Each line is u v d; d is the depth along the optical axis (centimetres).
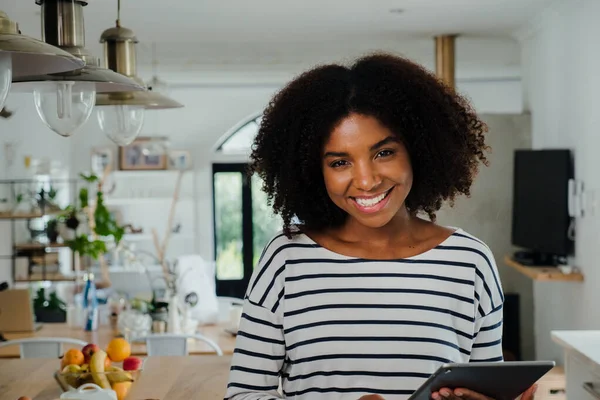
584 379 326
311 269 151
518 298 628
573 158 511
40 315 575
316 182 155
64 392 279
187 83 1002
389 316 147
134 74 326
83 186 1011
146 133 1037
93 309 523
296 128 153
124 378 288
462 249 152
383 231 152
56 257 705
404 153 147
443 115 152
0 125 719
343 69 151
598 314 460
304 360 148
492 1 536
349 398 146
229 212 1066
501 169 619
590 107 471
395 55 160
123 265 938
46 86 237
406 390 146
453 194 161
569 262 522
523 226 563
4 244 712
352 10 564
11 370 353
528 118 622
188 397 303
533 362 136
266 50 756
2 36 161
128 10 552
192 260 629
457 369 133
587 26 476
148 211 1038
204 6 543
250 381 152
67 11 237
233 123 1035
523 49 659
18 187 768
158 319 494
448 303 149
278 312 152
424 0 533
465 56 820
